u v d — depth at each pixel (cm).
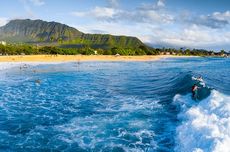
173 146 1437
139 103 2528
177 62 13062
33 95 3075
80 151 1419
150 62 12875
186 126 1523
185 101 2348
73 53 16225
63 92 3291
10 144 1530
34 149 1455
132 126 1805
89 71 6638
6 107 2466
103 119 1994
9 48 14212
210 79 4181
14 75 5391
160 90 3328
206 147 1130
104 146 1475
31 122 1966
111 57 14938
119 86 3831
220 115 1491
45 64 9206
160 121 1894
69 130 1759
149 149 1416
